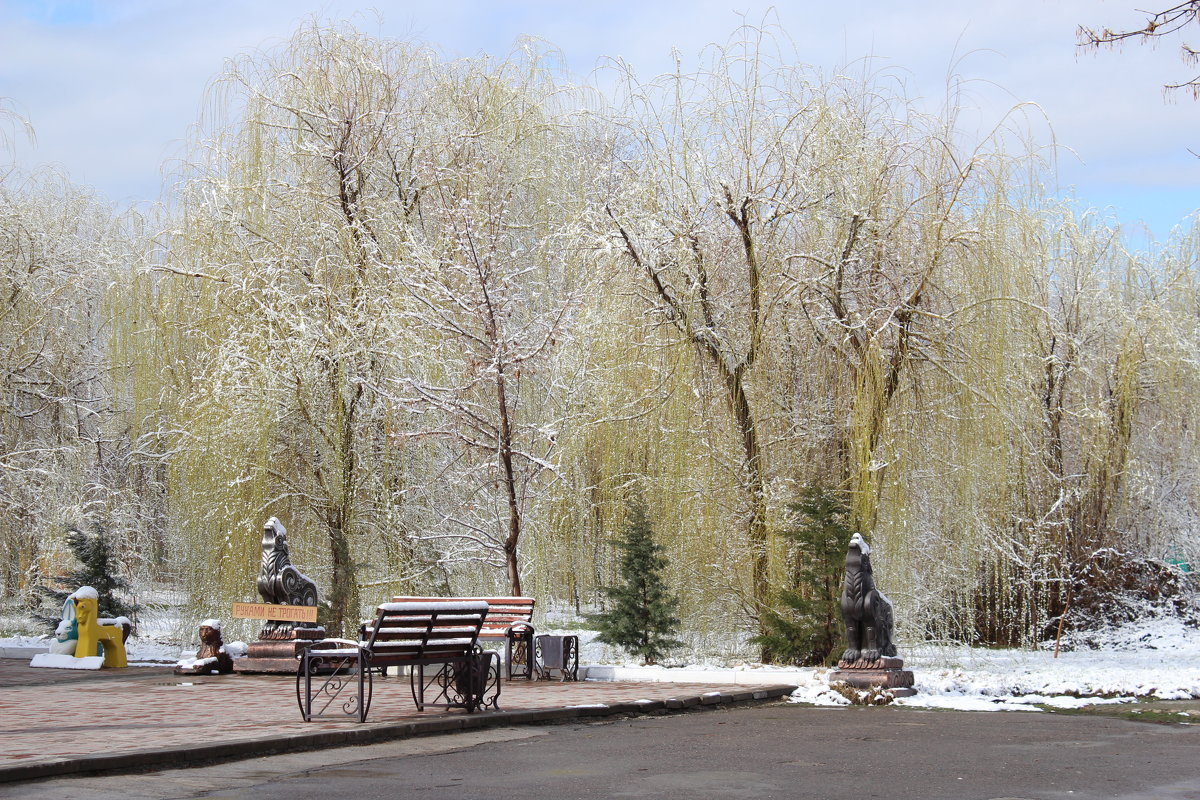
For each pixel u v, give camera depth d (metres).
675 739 9.45
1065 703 12.05
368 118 20.05
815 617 15.56
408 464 18.73
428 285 18.11
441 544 18.97
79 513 21.11
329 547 18.69
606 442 17.58
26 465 21.81
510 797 6.76
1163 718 10.95
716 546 16.86
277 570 15.27
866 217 16.91
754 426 17.23
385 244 19.41
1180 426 22.67
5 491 21.38
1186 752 8.70
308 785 7.13
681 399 17.19
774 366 17.20
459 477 18.56
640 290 17.64
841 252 17.08
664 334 17.47
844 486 16.86
